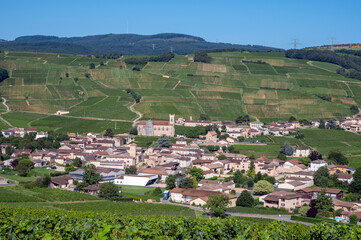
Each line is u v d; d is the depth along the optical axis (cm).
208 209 17650
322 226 10075
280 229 10012
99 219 11562
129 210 16450
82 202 17638
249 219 15938
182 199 19762
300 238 9950
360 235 9150
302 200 19412
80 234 8706
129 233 8219
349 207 17912
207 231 9819
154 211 16700
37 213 12588
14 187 19800
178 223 10394
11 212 12462
